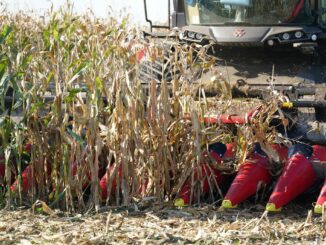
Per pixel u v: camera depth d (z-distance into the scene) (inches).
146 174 308.0
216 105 330.3
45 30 327.0
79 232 258.8
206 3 417.7
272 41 400.8
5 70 305.3
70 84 299.9
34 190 308.0
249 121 308.0
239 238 250.7
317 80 386.6
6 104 342.0
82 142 289.7
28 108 299.6
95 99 296.8
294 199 315.9
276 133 312.3
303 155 303.1
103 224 271.4
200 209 295.7
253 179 300.0
